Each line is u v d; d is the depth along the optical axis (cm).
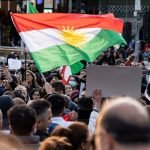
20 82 1734
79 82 1795
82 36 1513
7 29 3566
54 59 1458
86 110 1116
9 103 924
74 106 1244
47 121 823
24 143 688
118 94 1306
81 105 1121
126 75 1304
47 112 822
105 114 347
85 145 654
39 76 1800
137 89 1309
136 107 345
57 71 2003
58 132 657
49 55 1465
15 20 1502
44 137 818
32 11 1920
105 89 1305
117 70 1302
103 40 1534
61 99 946
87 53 1486
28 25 1494
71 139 652
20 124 691
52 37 1491
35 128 771
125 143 339
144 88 1678
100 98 1220
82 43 1502
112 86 1305
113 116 342
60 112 942
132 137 338
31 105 829
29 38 1488
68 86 1549
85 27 1529
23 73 1991
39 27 1496
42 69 1452
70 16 1530
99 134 351
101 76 1303
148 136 339
